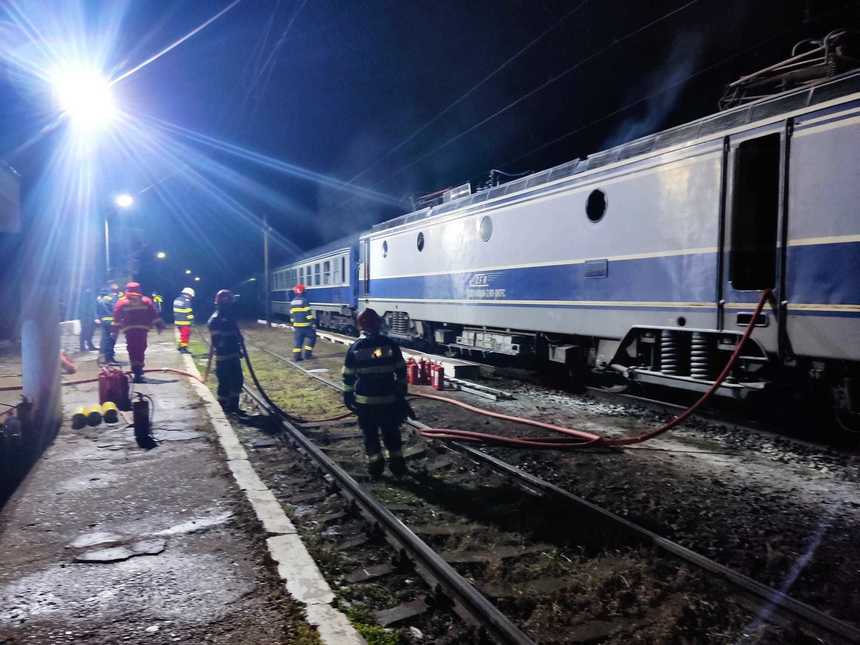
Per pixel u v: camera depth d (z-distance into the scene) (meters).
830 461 6.24
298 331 15.64
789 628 3.19
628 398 9.29
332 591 3.55
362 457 6.79
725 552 4.17
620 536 4.41
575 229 9.45
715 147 7.15
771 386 6.79
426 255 14.32
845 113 5.89
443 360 12.33
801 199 6.25
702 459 6.44
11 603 3.40
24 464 6.08
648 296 8.09
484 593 3.65
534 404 9.51
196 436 7.24
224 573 3.75
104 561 3.92
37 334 6.90
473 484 5.76
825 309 6.03
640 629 3.28
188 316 17.86
